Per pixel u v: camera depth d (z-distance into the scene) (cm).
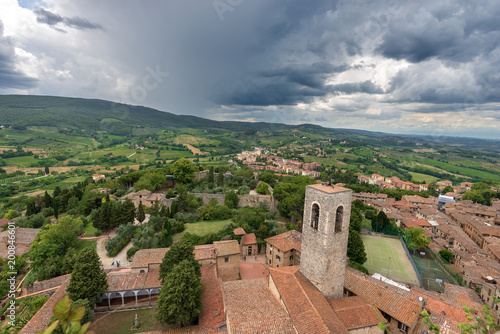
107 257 6344
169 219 7956
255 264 6775
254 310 3525
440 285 6062
